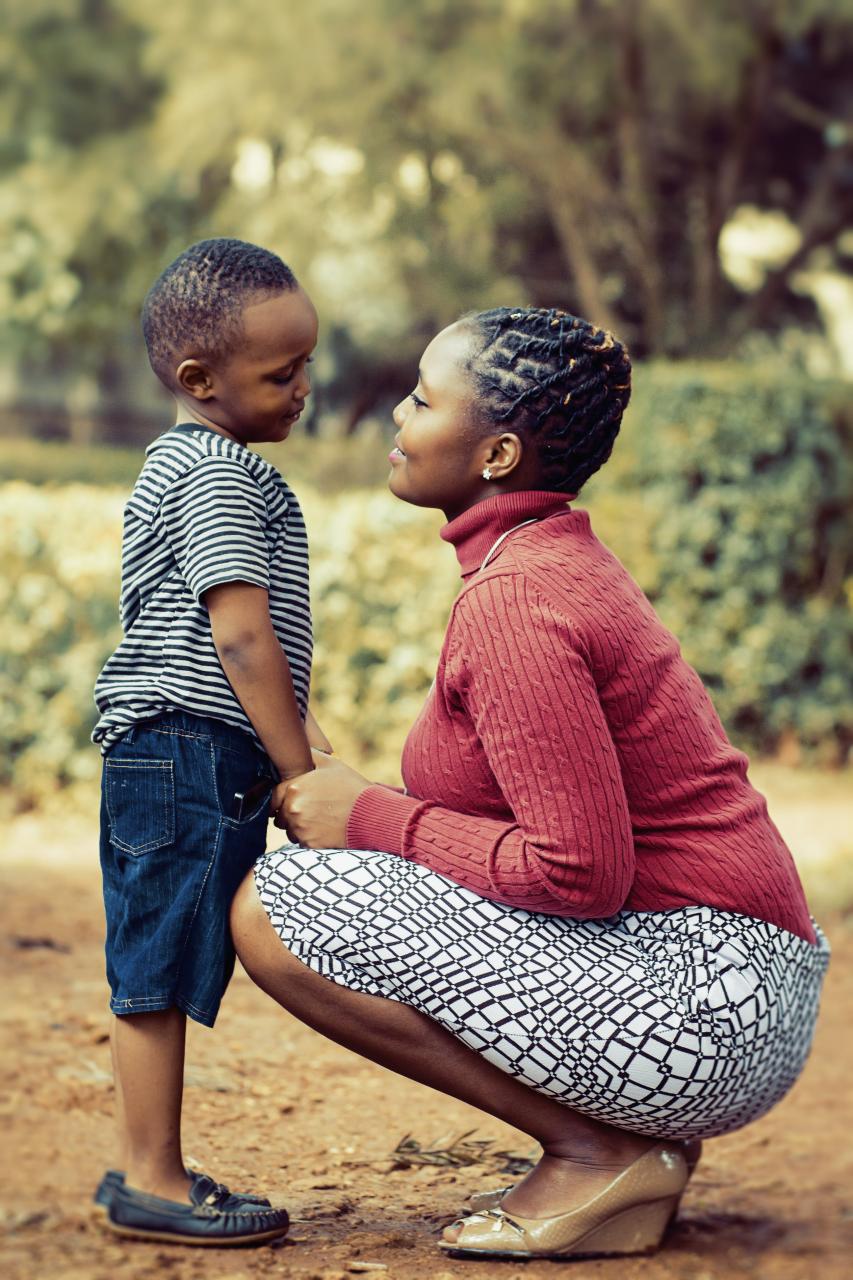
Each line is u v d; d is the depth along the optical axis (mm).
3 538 6820
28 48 18547
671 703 2410
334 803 2420
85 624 6918
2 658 6898
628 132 14055
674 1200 2480
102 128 18906
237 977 4453
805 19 13281
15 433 24688
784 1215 2758
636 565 8156
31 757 6957
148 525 2398
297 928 2352
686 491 8266
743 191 16219
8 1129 2943
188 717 2375
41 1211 2516
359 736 7426
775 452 8281
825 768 8555
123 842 2396
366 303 14789
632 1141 2426
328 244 14672
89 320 21062
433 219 14562
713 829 2420
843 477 8617
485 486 2500
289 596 2467
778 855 2482
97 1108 3121
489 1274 2334
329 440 13031
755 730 8633
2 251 20344
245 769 2404
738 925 2395
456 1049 2387
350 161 14945
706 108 14352
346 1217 2637
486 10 13508
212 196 18391
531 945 2332
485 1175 2939
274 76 13609
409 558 7297
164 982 2340
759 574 8328
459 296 14469
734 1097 2363
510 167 14383
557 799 2242
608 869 2254
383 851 2410
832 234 15266
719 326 15062
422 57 13281
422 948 2320
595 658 2324
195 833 2367
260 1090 3379
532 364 2428
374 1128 3189
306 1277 2270
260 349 2414
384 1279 2287
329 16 13266
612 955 2352
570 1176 2418
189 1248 2365
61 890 5469
